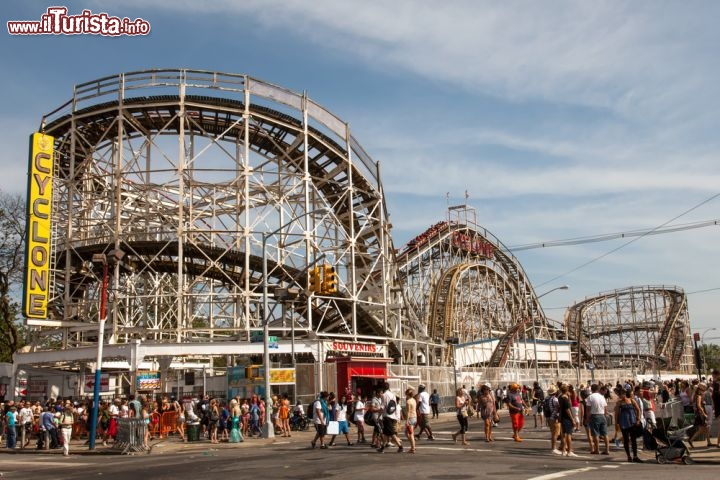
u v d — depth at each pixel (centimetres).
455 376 5297
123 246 4647
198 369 5656
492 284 9106
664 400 3666
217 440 3338
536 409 3653
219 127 5119
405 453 2338
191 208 4725
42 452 3042
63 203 5194
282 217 5003
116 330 4444
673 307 11194
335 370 4200
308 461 2125
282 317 4900
